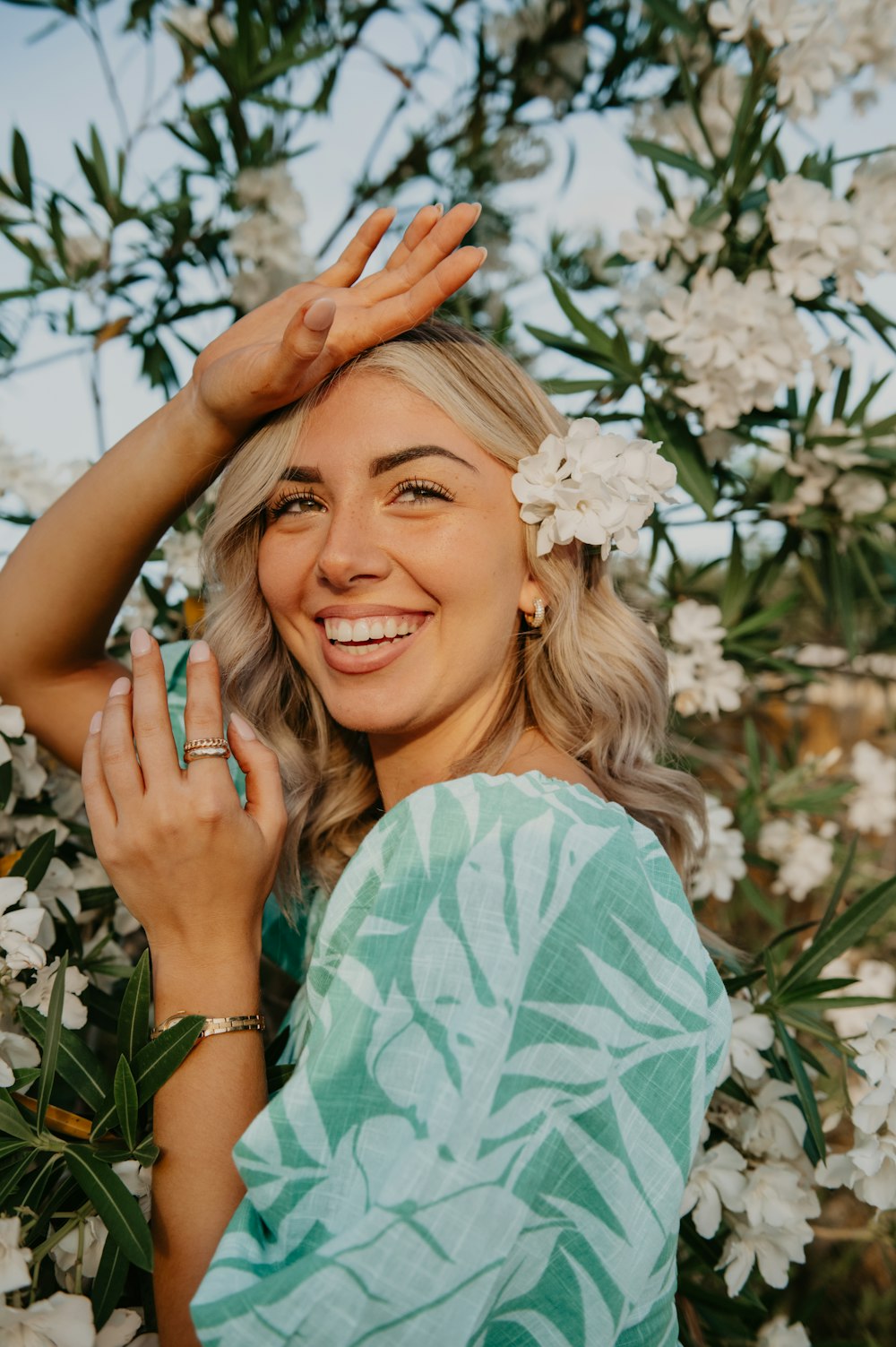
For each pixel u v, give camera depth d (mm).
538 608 1298
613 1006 891
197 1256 963
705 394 2107
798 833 2986
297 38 2547
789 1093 1596
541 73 2918
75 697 1596
